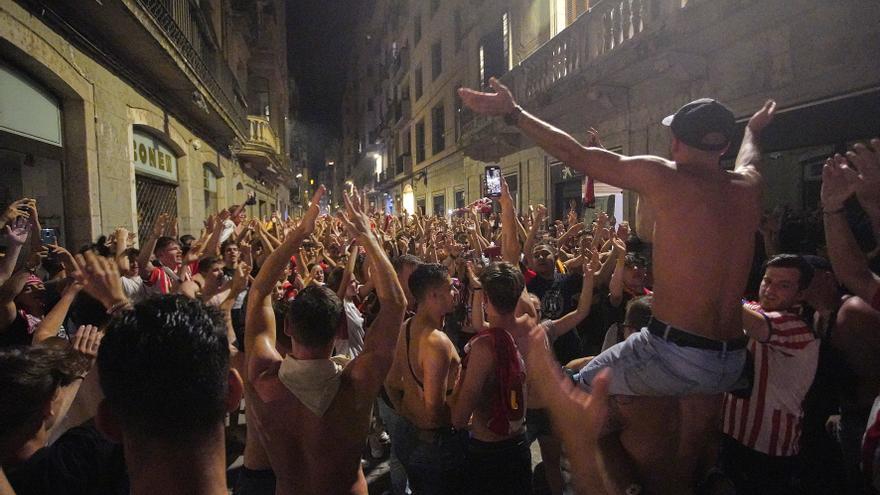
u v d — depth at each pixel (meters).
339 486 1.89
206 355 1.17
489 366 2.47
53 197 6.43
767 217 4.22
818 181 6.00
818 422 2.69
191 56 10.21
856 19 5.47
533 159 13.80
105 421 1.21
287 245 2.10
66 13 6.23
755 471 2.59
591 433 1.68
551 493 3.04
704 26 6.50
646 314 2.88
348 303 4.19
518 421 2.53
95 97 7.05
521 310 3.09
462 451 2.69
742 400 2.61
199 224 13.27
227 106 14.06
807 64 6.04
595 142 2.58
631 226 8.95
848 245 2.22
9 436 1.58
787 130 6.38
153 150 10.18
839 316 2.58
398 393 2.84
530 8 13.23
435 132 25.31
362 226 2.15
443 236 7.13
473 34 17.72
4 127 5.39
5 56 5.40
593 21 8.97
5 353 1.67
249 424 2.45
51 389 1.66
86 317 3.01
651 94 8.79
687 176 1.81
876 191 2.16
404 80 31.81
